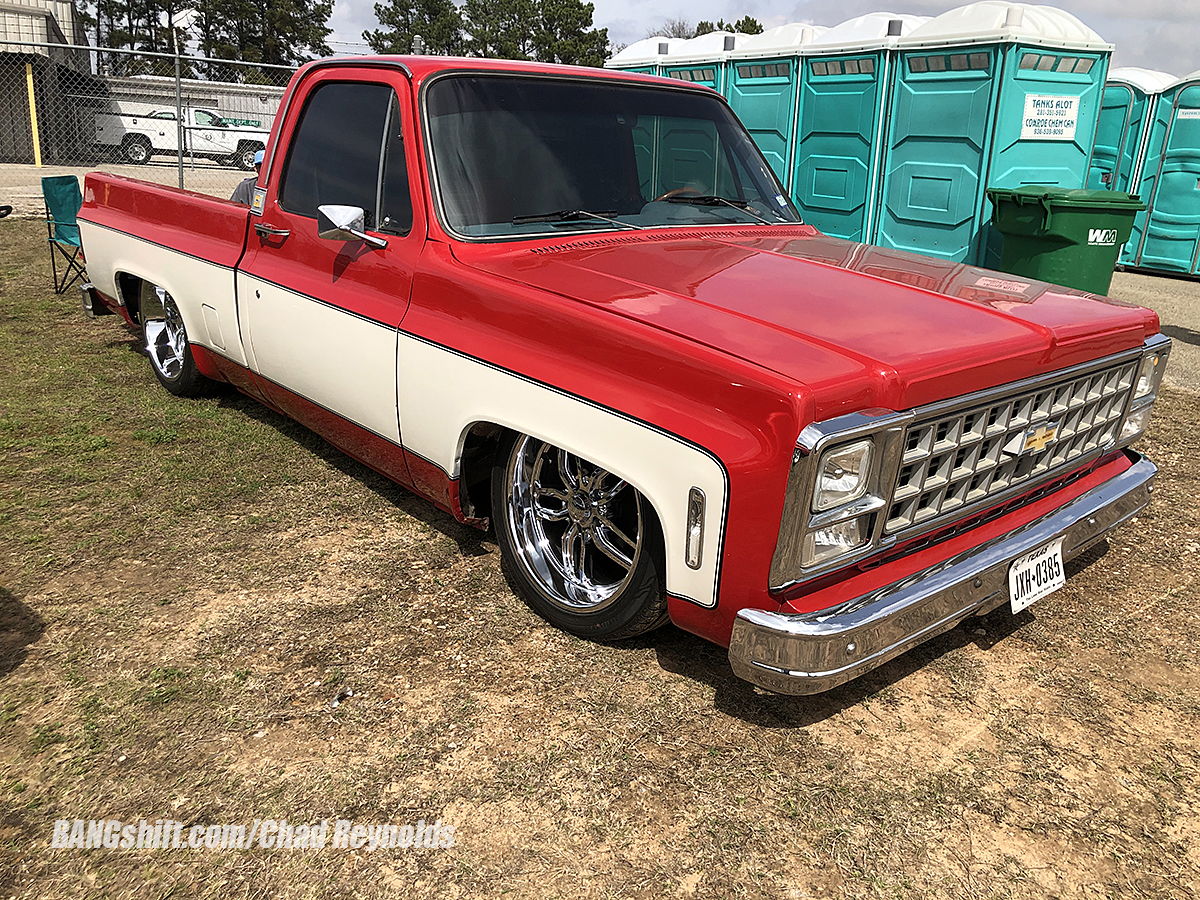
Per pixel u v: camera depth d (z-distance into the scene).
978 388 2.49
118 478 4.38
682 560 2.47
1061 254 8.01
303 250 3.89
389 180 3.46
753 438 2.25
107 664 2.96
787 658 2.26
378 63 3.60
